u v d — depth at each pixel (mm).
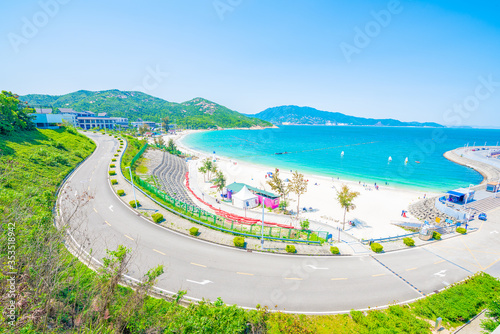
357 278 22625
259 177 79500
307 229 35031
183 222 30984
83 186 40375
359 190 66438
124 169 52406
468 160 107438
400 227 41750
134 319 12203
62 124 84062
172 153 104688
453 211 44125
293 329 15664
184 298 18500
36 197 22641
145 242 25703
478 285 21047
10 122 55906
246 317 14867
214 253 24938
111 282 11930
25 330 9016
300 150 151125
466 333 16562
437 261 26281
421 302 19344
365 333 15930
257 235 28984
